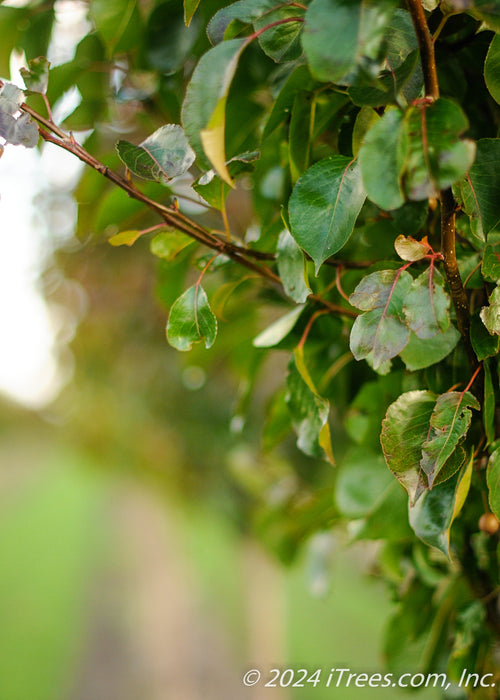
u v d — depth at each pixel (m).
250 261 0.77
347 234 0.68
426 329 0.65
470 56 0.76
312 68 0.61
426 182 0.61
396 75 0.65
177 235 0.76
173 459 7.71
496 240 0.67
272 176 0.87
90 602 6.60
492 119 0.77
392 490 0.82
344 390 0.88
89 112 0.95
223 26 0.69
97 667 4.82
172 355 3.30
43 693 4.35
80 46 0.92
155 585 6.94
